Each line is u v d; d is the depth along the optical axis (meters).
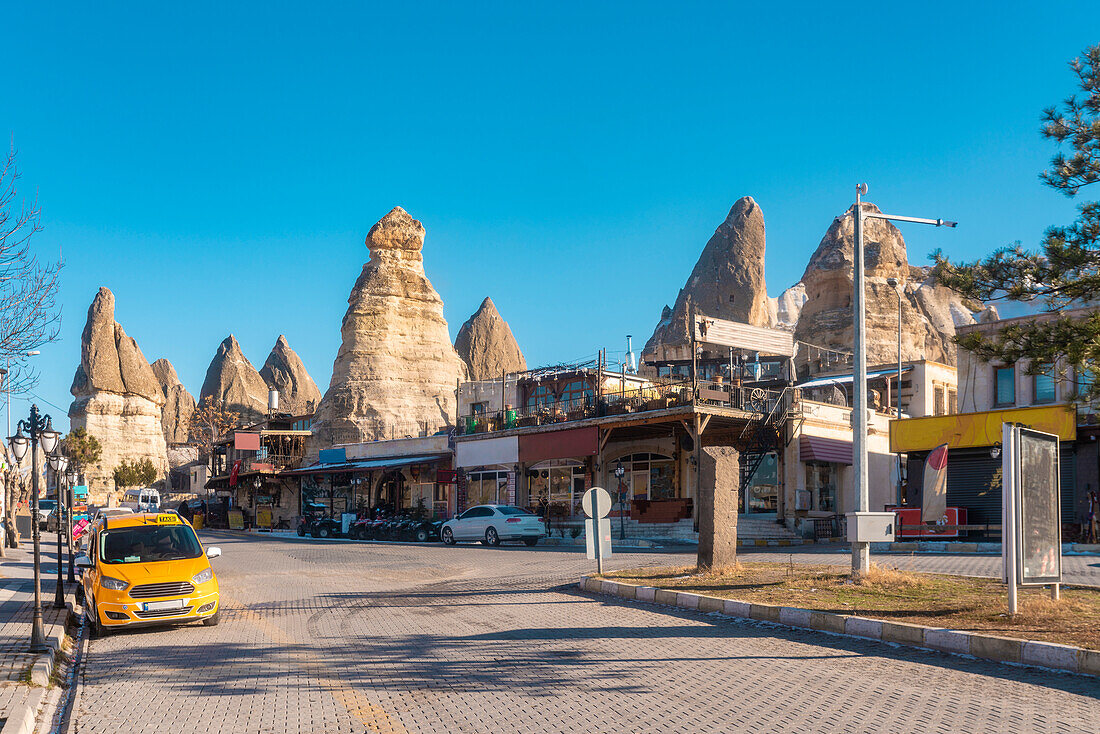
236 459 70.06
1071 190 12.58
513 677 8.77
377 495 48.56
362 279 93.81
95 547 13.81
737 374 41.91
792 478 35.38
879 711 7.10
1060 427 26.67
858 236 15.54
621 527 34.78
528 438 40.19
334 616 13.88
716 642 10.68
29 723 7.31
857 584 14.41
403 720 7.18
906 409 46.94
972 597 12.67
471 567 23.27
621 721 6.98
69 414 109.75
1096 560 20.00
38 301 11.05
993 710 7.08
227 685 8.70
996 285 12.64
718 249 120.06
